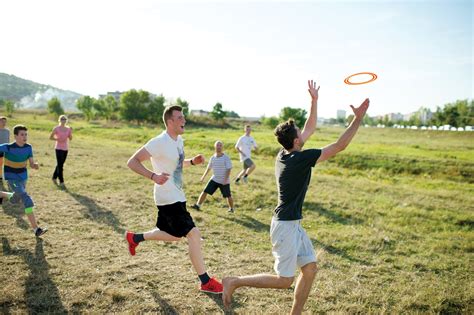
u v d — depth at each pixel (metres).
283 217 3.35
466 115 87.69
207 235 6.69
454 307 4.39
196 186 11.00
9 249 5.18
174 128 4.05
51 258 4.97
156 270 4.80
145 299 4.00
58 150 10.04
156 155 3.93
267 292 4.36
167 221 4.10
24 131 5.95
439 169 22.02
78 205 8.01
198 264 4.00
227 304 3.57
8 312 3.54
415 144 44.66
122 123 69.75
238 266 5.21
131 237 4.38
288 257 3.30
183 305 3.91
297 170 3.26
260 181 12.67
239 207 9.07
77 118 79.00
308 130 3.82
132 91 68.88
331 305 4.14
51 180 10.53
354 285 4.82
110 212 7.66
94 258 5.07
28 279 4.27
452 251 6.70
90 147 21.45
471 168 21.80
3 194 5.80
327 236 7.09
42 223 6.55
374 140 53.06
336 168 23.00
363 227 7.98
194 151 26.39
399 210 9.58
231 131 58.25
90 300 3.90
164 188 4.05
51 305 3.72
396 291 4.70
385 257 6.05
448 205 10.80
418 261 5.95
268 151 27.05
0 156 5.83
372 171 22.38
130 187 10.38
